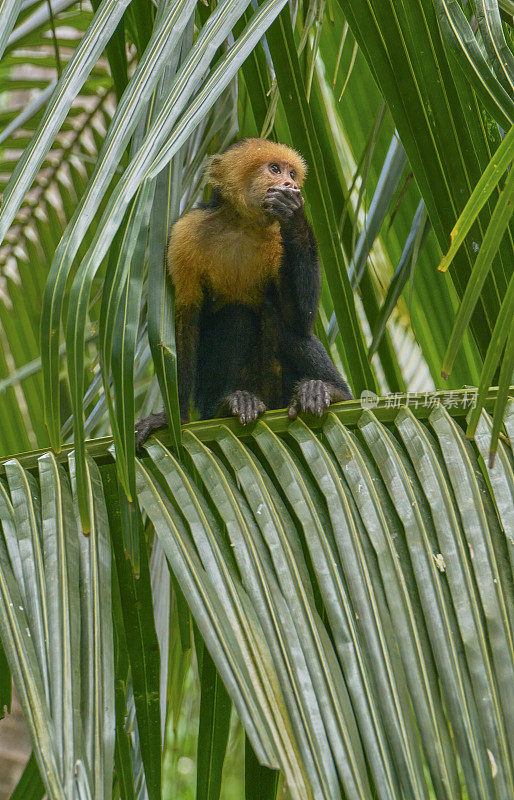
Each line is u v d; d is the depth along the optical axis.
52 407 4.93
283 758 4.16
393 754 4.28
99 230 4.86
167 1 5.54
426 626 4.70
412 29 6.21
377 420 5.73
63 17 11.48
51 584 4.91
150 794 5.40
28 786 6.57
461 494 5.18
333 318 9.56
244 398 6.48
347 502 5.25
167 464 5.60
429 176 6.29
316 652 4.61
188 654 8.27
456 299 9.30
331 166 8.09
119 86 7.12
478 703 4.38
